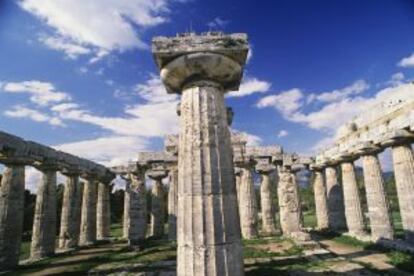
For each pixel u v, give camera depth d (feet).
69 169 79.87
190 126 22.49
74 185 84.02
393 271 42.57
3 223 58.59
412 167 57.21
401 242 57.62
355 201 77.30
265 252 58.03
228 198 21.66
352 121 75.82
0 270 56.18
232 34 21.98
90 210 91.25
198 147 21.94
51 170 72.43
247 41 21.91
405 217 57.31
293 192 77.36
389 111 60.39
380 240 62.75
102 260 61.72
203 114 22.43
